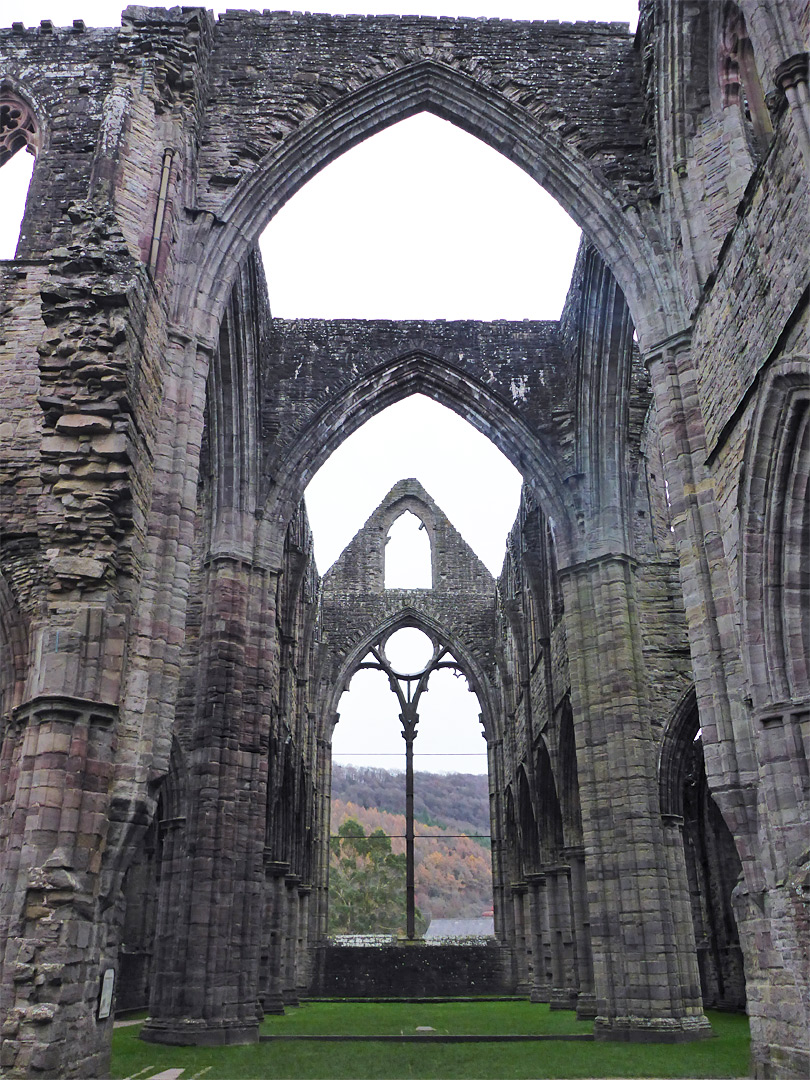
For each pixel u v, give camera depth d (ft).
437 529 132.26
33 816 32.65
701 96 47.39
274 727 76.38
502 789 118.42
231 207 50.57
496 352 75.05
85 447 36.86
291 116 54.08
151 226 44.57
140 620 39.32
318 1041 52.65
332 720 122.62
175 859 55.98
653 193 49.24
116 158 44.09
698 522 41.78
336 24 57.21
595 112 54.29
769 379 34.06
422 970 108.58
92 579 35.70
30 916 31.40
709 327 42.09
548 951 94.17
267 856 76.38
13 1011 29.78
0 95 54.03
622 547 63.98
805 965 31.55
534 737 92.27
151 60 48.29
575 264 68.90
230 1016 51.98
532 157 54.13
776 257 34.42
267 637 64.49
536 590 84.94
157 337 43.21
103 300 38.32
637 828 56.13
